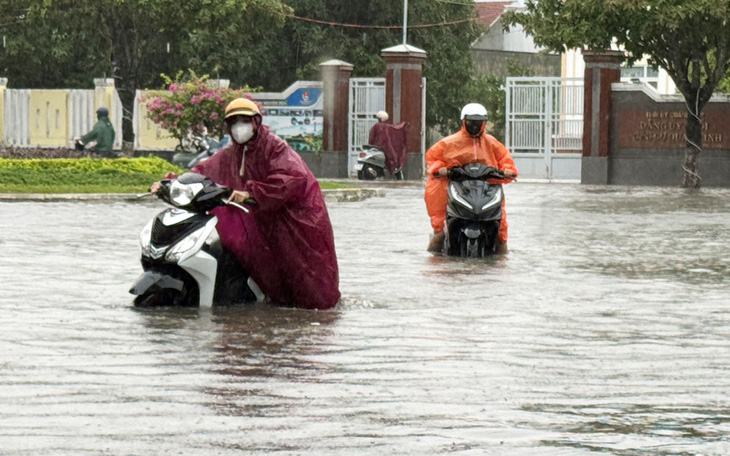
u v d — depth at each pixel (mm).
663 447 7238
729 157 45969
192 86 44844
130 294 13672
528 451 7109
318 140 50844
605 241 21609
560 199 35656
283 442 7250
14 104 53375
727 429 7691
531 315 12555
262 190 12500
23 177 33188
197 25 48688
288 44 61625
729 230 24156
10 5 50312
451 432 7523
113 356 9906
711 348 10656
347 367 9570
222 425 7633
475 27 68188
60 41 60844
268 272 12930
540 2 46094
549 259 18453
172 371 9312
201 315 12227
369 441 7285
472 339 11000
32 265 16375
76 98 51969
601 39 44969
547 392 8742
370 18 63188
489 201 18750
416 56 49438
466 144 19297
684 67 45062
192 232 12656
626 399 8539
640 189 42844
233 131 12734
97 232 21594
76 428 7531
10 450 7023
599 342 10922
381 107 50500
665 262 18094
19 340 10602
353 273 16297
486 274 16344
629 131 47344
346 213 28594
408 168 49250
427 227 24297
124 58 49562
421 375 9281
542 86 49469
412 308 12961
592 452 7109
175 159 45812
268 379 9055
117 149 51094
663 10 42031
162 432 7449
